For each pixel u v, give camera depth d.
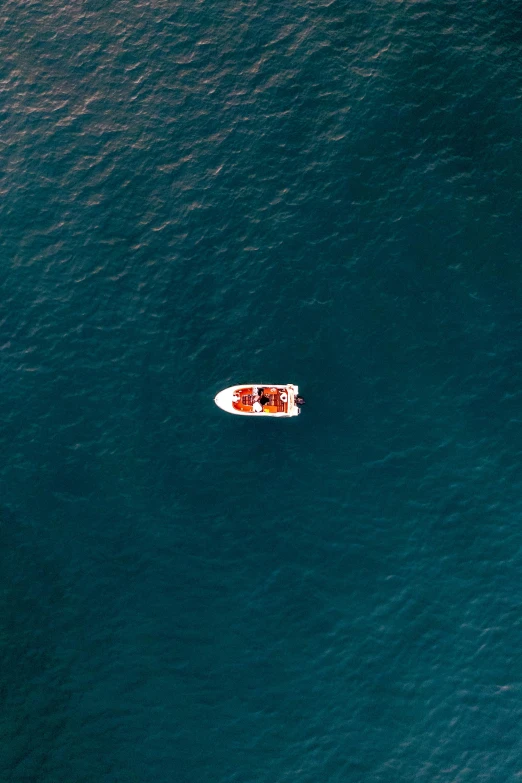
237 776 58.19
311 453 67.06
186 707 59.91
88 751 58.84
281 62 79.56
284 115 77.69
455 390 68.44
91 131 78.31
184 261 73.19
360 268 72.31
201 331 70.88
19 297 72.81
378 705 60.19
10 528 65.50
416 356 69.50
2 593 63.44
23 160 77.56
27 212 75.62
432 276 71.75
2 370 70.62
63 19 82.69
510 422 67.44
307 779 58.19
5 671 61.16
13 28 82.50
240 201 75.00
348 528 64.88
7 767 58.59
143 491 66.25
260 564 63.94
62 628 62.28
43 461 67.50
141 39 81.56
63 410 69.06
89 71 80.69
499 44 79.19
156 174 76.44
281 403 67.62
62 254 74.06
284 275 72.38
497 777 58.47
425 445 67.06
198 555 64.25
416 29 79.88
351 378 69.00
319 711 59.91
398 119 76.75
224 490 66.12
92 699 60.16
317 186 75.19
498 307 70.69
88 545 64.69
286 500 65.75
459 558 63.88
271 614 62.47
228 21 81.56
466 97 77.12
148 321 71.44
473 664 61.16
